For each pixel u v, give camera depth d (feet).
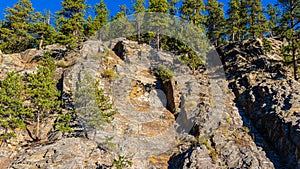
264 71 87.76
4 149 61.16
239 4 126.93
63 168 55.42
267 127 65.51
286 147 57.41
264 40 101.81
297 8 89.40
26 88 66.33
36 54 94.02
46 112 70.49
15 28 108.58
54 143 60.80
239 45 107.04
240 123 69.97
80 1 108.17
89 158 58.85
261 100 73.36
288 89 71.82
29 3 112.78
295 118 60.13
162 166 61.41
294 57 81.56
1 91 64.18
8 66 86.33
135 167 59.47
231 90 84.74
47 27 105.09
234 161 57.00
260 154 58.59
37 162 56.39
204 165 56.54
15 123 62.18
